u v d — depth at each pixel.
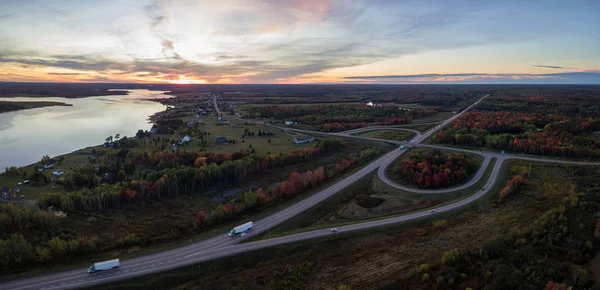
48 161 199.12
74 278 94.31
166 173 165.00
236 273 100.81
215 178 172.75
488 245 104.12
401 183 172.25
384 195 159.25
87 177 163.62
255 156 197.38
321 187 167.12
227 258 106.00
